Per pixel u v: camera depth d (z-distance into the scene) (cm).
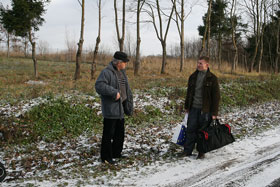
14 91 948
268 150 490
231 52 4022
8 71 1850
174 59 2884
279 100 1260
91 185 345
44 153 481
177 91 1063
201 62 435
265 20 2759
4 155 474
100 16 1423
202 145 426
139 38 1841
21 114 639
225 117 822
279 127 677
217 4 2678
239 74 2370
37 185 345
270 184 348
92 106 756
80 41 1429
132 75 1820
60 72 1917
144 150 495
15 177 373
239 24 3072
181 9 2055
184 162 430
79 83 1177
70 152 485
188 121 454
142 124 702
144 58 2722
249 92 1269
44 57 3309
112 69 407
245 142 544
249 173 385
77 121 664
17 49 3322
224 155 464
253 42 3678
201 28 3003
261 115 835
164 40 2019
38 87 1002
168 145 525
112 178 368
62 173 388
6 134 550
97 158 450
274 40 3519
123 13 1716
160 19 2000
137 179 365
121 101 415
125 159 446
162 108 852
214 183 353
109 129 416
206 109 429
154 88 1115
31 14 1438
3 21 1477
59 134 592
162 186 343
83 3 1395
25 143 541
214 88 427
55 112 677
